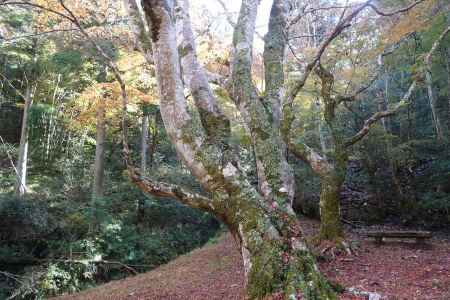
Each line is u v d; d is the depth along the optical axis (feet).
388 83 44.50
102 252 36.42
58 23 32.53
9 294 30.12
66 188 51.29
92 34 33.78
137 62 32.73
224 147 12.31
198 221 47.42
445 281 16.62
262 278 10.25
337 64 38.06
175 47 12.28
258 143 13.42
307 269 10.49
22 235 34.68
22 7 42.37
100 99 33.06
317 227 33.42
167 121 12.39
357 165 45.91
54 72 47.98
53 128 58.90
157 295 19.10
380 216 37.27
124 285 23.86
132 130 63.67
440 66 35.53
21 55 45.27
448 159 34.35
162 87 12.32
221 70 31.27
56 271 32.12
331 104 26.25
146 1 11.66
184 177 51.49
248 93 14.40
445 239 28.71
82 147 61.21
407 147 35.94
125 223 43.09
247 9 16.25
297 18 22.45
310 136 41.52
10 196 37.60
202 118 13.03
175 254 40.93
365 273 18.89
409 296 14.47
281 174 12.60
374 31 33.55
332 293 10.40
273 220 11.30
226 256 26.89
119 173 59.26
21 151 48.08
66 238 36.32
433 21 29.58
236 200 11.45
